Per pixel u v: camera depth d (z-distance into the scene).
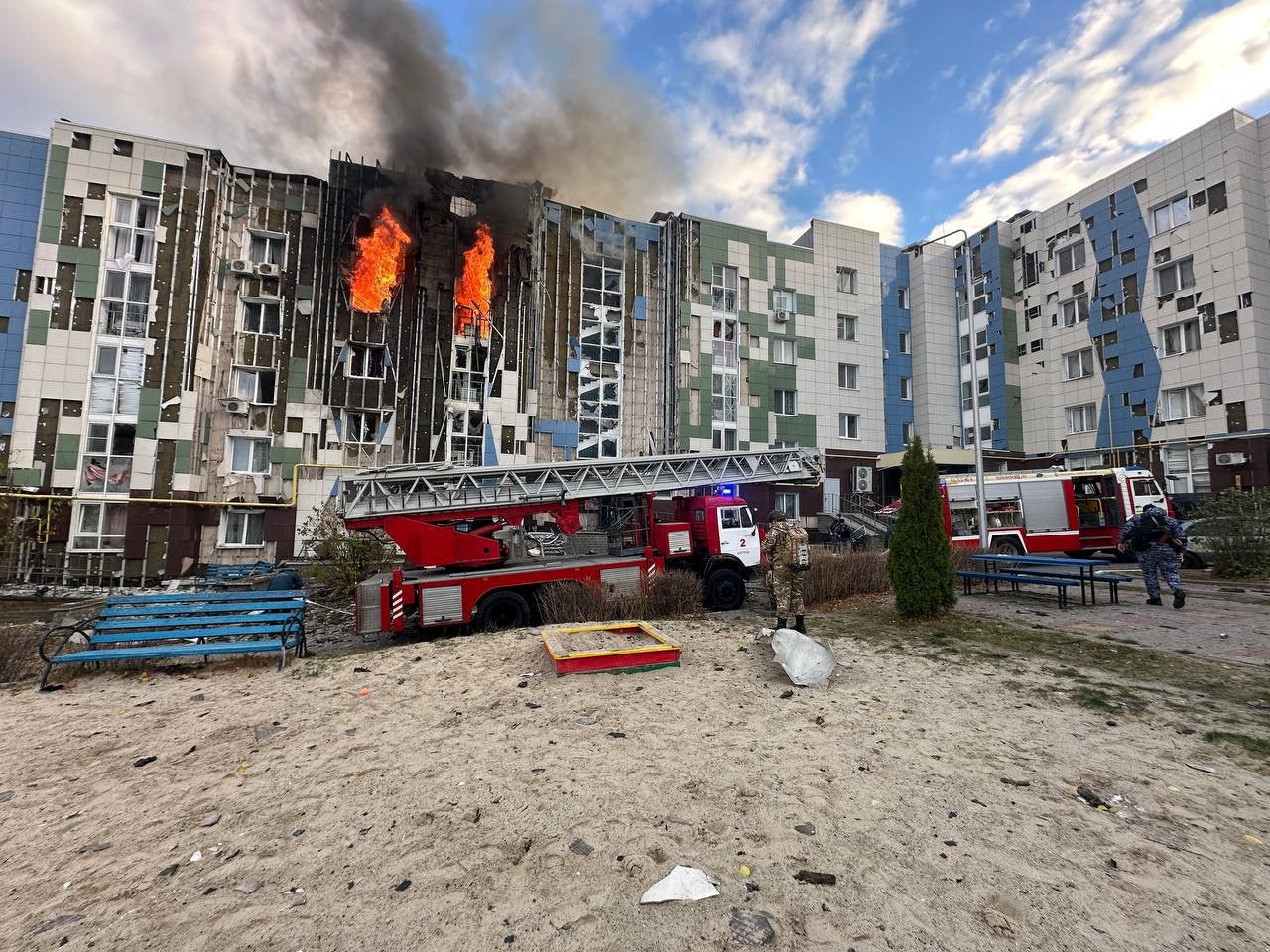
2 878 2.76
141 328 17.64
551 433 22.38
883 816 3.15
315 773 3.88
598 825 3.10
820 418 27.50
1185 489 23.94
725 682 5.61
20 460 16.52
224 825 3.22
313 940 2.28
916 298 32.16
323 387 19.41
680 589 9.27
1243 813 3.14
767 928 2.29
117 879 2.73
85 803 3.52
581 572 9.45
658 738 4.29
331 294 19.83
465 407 20.64
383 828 3.14
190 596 7.14
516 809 3.29
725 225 26.27
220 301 18.98
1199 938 2.20
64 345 17.05
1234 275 22.61
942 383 31.64
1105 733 4.26
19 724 4.95
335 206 20.05
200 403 18.17
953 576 8.33
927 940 2.22
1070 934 2.23
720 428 25.47
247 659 7.12
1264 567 12.32
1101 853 2.79
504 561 9.93
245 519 18.62
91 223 17.56
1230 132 22.80
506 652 6.91
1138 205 25.86
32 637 7.30
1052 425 29.38
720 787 3.51
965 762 3.82
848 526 24.09
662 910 2.41
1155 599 9.17
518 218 22.28
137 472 17.12
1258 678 5.42
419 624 8.56
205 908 2.49
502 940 2.27
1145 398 25.47
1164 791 3.39
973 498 17.39
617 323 24.30
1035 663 6.08
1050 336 29.50
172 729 4.80
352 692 5.71
